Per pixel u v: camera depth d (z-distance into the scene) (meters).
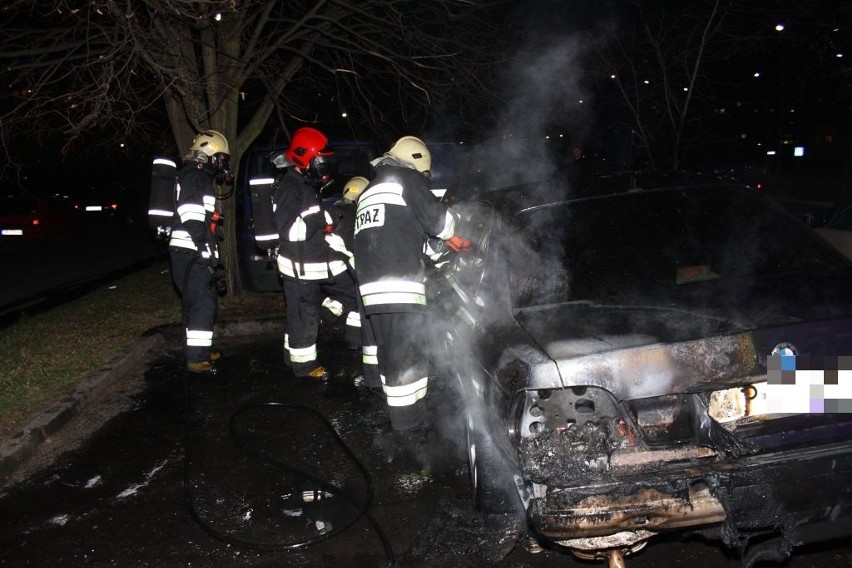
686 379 2.91
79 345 7.32
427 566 3.53
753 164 35.00
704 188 4.10
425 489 4.29
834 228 6.74
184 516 4.14
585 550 2.89
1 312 10.66
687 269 3.60
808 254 3.76
